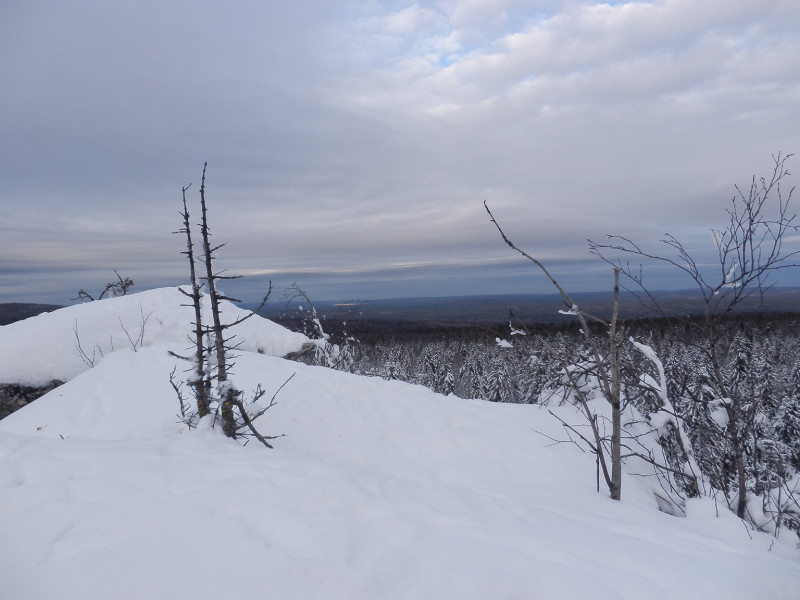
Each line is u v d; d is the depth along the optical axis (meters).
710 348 6.03
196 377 5.81
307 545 3.13
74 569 2.69
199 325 5.91
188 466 4.19
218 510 3.43
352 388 8.92
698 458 7.03
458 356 38.81
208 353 6.02
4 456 4.09
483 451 7.14
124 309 11.87
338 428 7.54
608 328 5.69
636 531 4.27
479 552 3.28
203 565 2.80
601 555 3.50
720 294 5.80
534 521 4.17
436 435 7.52
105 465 4.05
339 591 2.70
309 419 7.69
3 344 10.26
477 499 4.75
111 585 2.59
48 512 3.15
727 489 6.17
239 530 3.19
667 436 7.05
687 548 3.94
